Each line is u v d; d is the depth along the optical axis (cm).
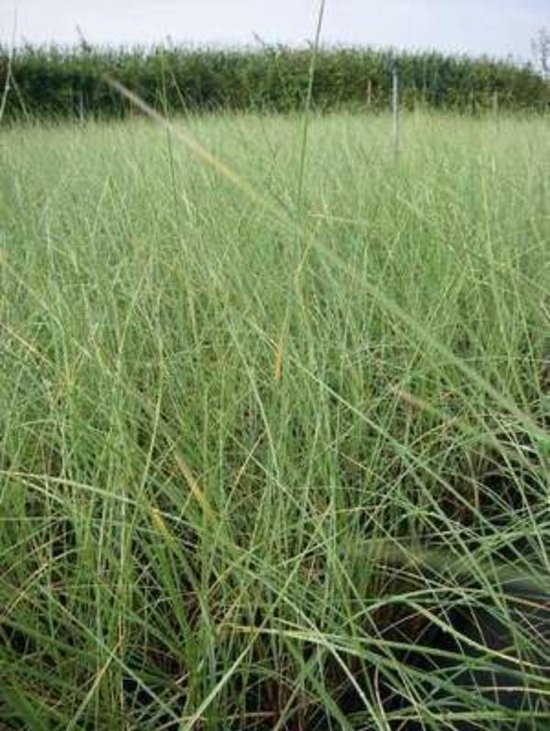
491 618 120
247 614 106
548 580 114
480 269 194
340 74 962
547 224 239
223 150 279
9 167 228
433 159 271
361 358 151
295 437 142
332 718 100
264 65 941
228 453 131
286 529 106
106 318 143
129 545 96
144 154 289
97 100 716
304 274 163
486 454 154
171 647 97
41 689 94
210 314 160
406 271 197
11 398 131
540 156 307
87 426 111
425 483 142
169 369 145
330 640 96
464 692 86
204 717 89
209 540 101
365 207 221
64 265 180
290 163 247
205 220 181
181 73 936
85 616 106
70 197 230
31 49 923
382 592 119
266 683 103
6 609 99
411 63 1036
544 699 93
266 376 144
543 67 922
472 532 122
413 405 155
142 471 113
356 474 137
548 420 157
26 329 149
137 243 173
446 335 174
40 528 113
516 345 169
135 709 102
